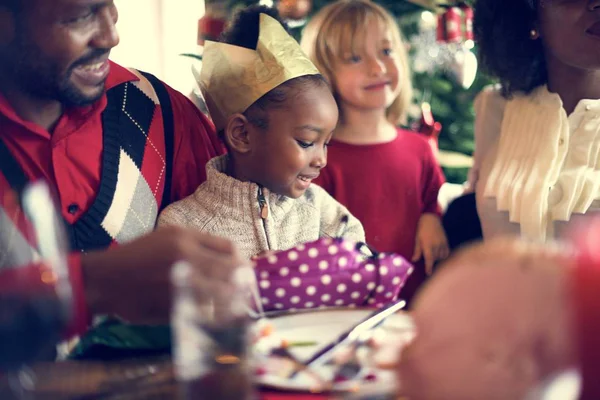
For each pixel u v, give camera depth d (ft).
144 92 3.90
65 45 3.09
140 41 7.22
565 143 4.04
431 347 1.35
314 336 2.29
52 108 3.38
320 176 5.12
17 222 1.93
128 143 3.66
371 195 5.05
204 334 1.64
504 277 1.31
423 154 5.33
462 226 4.61
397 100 5.58
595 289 1.20
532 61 4.33
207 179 3.82
